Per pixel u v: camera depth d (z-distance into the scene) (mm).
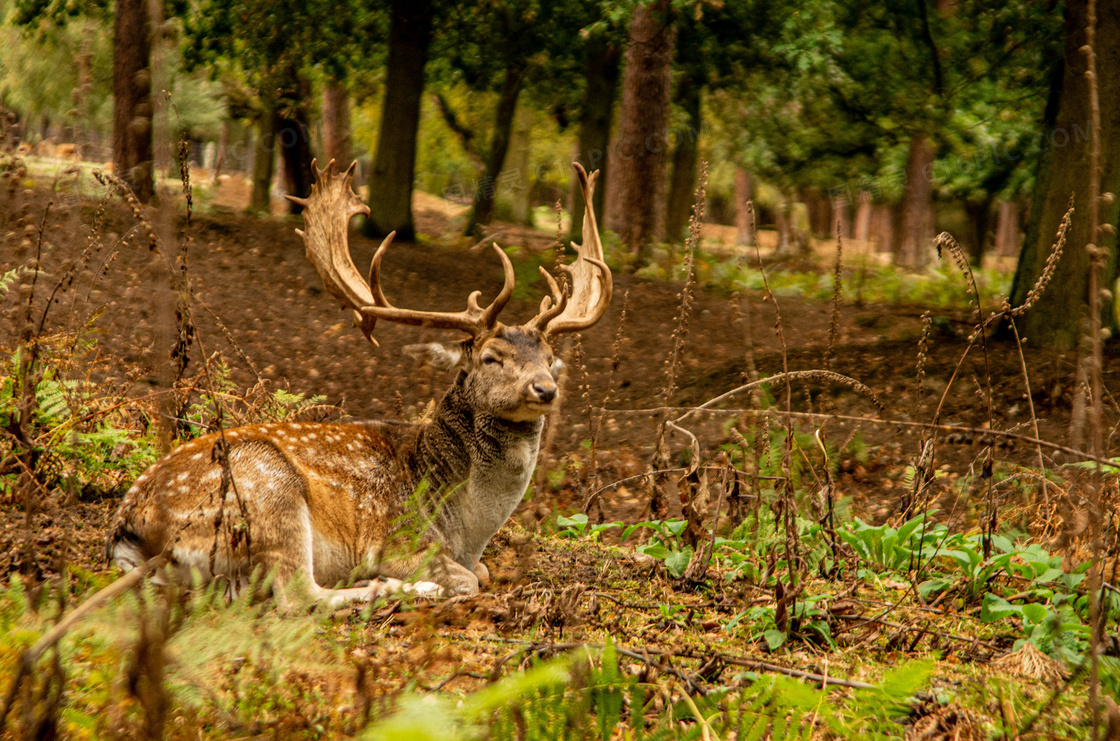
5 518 8766
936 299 29047
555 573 9602
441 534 9320
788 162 35344
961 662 7430
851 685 6367
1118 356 17953
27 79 23188
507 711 4348
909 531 9367
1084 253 18391
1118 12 17906
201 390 8695
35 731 4047
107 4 26422
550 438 9117
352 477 9023
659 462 11180
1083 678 6621
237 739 4633
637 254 29484
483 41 32469
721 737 5098
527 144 48906
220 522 7434
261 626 5121
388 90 29516
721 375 19141
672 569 9414
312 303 22656
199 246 24594
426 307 23312
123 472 10453
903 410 16703
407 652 6387
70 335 10906
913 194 41156
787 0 27609
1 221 9289
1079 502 8508
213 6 29281
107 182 8312
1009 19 24047
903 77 28094
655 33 30281
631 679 4879
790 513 8133
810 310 26141
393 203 29516
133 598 4801
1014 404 16391
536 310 23984
